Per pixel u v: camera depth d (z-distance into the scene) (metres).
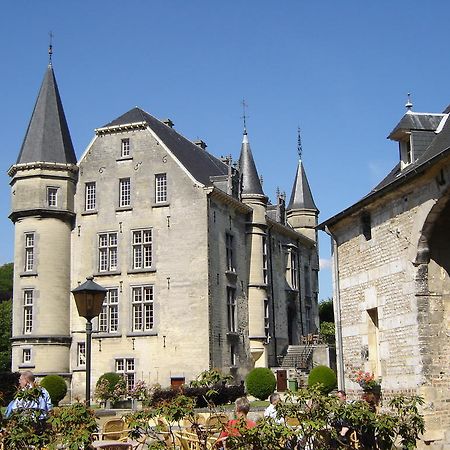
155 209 37.62
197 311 35.62
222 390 29.34
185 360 35.34
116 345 36.94
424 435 16.22
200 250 36.19
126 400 33.53
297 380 38.22
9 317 59.53
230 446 9.74
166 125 44.62
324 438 10.26
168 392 28.08
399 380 17.86
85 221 39.06
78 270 38.72
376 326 20.00
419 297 17.06
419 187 17.02
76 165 39.75
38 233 38.31
